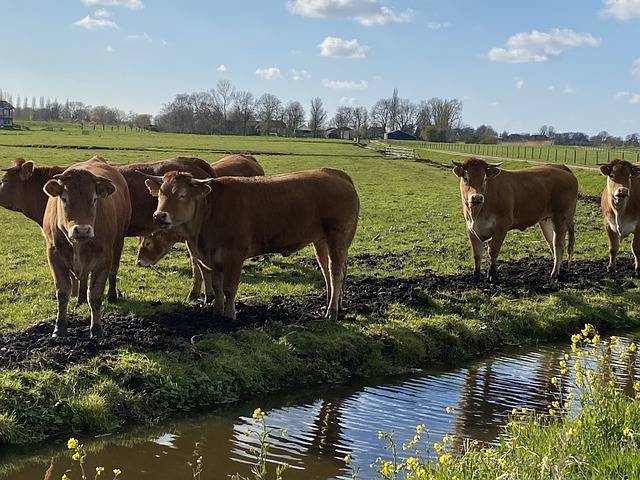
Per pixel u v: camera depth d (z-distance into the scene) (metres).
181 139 94.19
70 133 98.56
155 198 12.84
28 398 8.08
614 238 16.62
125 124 175.75
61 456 7.44
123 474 7.05
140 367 9.04
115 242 11.72
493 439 8.00
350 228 12.07
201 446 7.76
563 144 125.81
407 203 30.52
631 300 14.38
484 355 11.59
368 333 11.22
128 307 11.84
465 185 15.02
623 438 5.90
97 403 8.20
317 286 14.32
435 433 8.20
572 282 15.51
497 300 13.58
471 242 15.36
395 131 151.88
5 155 49.22
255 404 9.13
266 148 75.69
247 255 11.30
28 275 13.95
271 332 10.82
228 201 11.08
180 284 13.75
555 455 5.68
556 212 16.39
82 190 9.45
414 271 16.20
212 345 10.05
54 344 9.64
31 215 12.76
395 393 9.65
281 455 7.55
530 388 9.88
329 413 8.84
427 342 11.41
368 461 7.42
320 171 12.16
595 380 7.31
